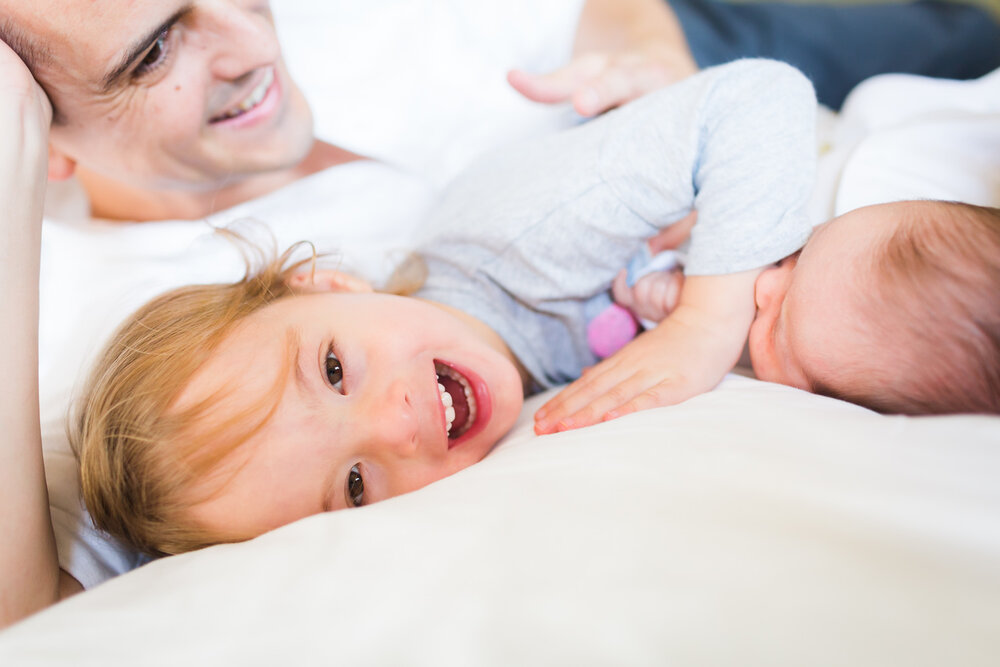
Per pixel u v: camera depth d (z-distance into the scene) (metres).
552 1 1.34
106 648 0.43
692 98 0.83
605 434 0.57
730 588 0.37
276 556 0.50
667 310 0.88
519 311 0.97
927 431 0.48
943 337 0.60
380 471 0.76
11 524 0.62
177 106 0.91
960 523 0.39
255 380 0.73
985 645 0.32
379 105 1.26
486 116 1.28
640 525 0.43
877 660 0.32
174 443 0.70
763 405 0.57
